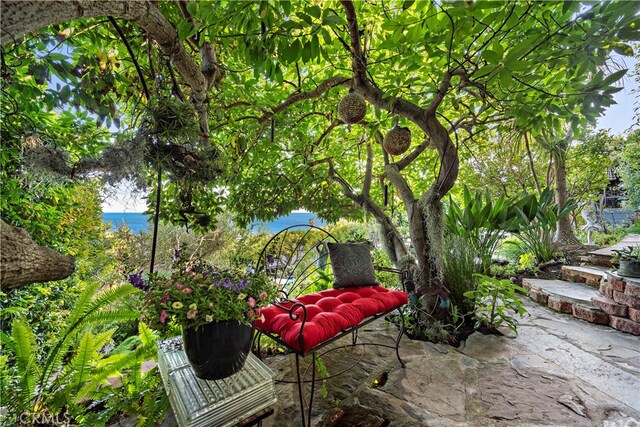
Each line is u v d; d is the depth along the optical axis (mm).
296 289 3031
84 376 1360
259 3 1332
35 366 1336
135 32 1727
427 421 1471
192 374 1275
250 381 1221
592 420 1442
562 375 1840
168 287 1140
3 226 600
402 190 2852
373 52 2373
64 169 1118
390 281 3291
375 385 1785
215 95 2441
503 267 4281
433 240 2449
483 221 3389
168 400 1381
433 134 2293
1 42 562
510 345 2252
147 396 1418
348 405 1604
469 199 3576
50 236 3297
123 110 2203
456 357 2094
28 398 1235
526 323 2672
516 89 2066
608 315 2584
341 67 2441
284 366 2000
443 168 2363
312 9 1361
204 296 1124
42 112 2012
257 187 3227
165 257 5066
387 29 1590
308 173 3398
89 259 4262
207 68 1726
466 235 3375
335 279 2166
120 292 1536
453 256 2799
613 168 6426
